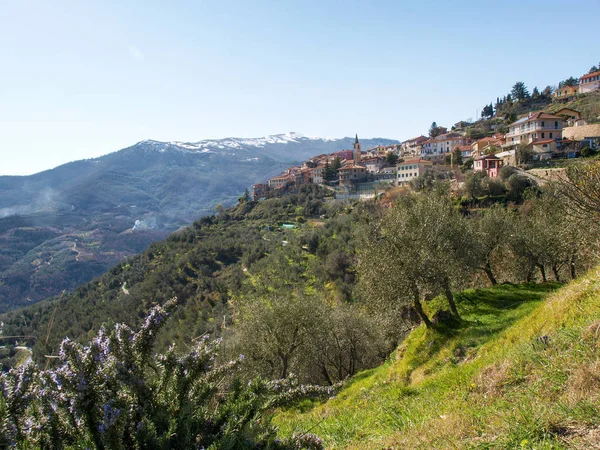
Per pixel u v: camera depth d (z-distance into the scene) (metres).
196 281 75.50
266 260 73.62
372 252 20.70
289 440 4.18
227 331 27.48
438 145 128.88
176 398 3.84
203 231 114.38
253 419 3.88
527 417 4.30
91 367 3.58
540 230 28.33
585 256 20.55
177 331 53.53
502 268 35.66
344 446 6.41
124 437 3.38
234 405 3.91
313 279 57.75
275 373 24.91
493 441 4.25
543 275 30.23
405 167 108.88
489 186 62.97
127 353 3.82
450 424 5.32
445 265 19.03
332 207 108.44
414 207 24.42
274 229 103.44
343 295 47.09
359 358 30.16
